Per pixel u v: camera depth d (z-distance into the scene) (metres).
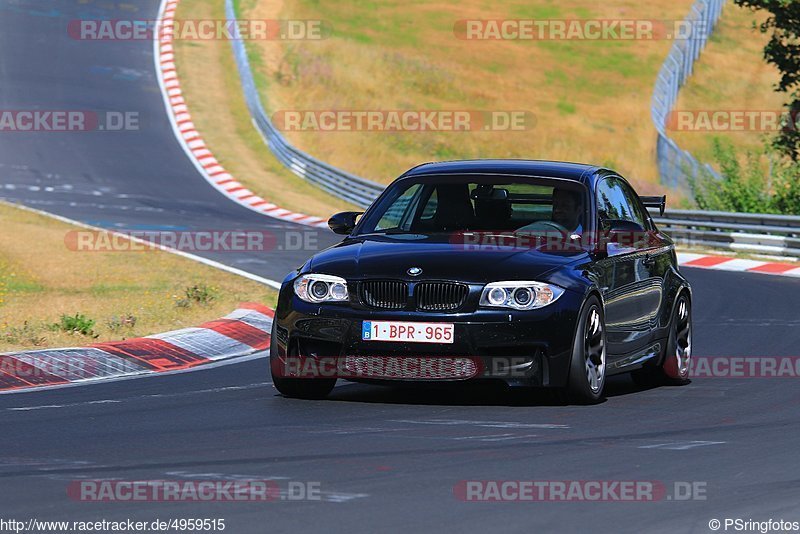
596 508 20.12
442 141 158.50
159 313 51.16
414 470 23.12
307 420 29.20
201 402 32.41
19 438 26.97
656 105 160.38
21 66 165.38
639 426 28.44
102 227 88.06
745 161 164.62
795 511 20.03
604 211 34.53
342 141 151.88
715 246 86.75
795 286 66.50
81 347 40.91
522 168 35.12
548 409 30.91
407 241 32.81
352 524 18.97
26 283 59.53
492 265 30.86
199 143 140.12
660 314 36.38
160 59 174.00
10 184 112.62
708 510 20.06
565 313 30.45
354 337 30.66
